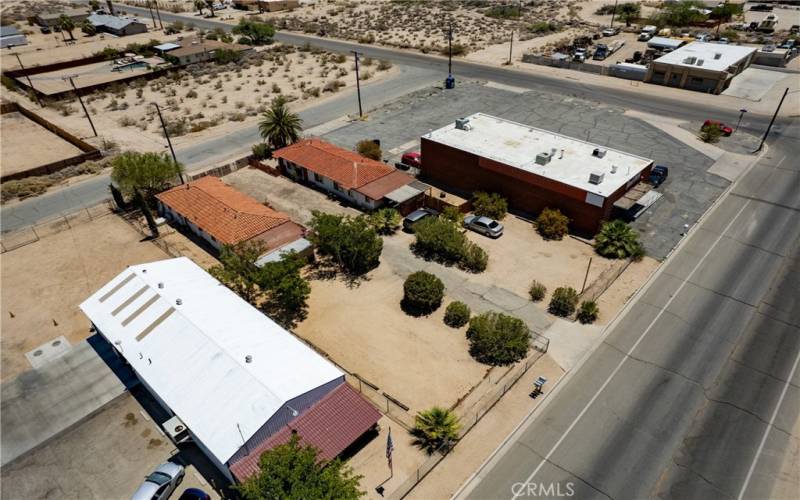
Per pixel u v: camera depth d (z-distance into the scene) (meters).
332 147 58.78
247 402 26.83
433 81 88.31
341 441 27.05
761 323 35.91
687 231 46.38
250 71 99.12
